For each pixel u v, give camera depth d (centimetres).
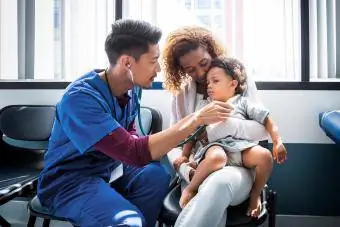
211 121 125
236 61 155
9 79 229
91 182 134
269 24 214
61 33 225
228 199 122
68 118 126
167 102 213
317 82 206
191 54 153
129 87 138
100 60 223
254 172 139
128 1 218
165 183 150
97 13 221
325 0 212
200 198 122
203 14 219
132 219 120
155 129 186
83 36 223
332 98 206
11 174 179
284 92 208
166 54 162
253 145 140
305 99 208
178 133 123
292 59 213
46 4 225
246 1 214
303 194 212
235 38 217
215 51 162
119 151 122
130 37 126
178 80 166
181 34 159
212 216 119
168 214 134
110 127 122
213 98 151
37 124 201
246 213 131
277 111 209
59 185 135
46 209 137
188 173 141
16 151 200
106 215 122
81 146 123
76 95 126
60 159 137
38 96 221
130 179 154
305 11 206
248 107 149
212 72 150
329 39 216
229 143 141
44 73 229
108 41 131
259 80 212
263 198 144
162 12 219
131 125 157
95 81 134
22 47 228
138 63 128
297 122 209
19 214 221
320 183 211
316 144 209
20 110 202
